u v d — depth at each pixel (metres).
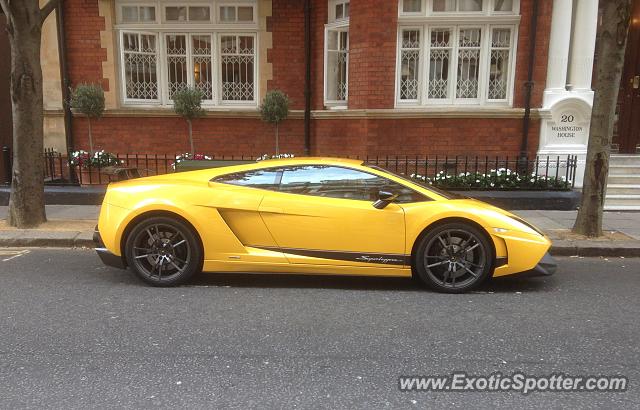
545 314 4.58
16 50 7.16
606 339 4.04
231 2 10.62
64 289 5.16
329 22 10.39
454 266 5.11
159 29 10.66
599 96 6.97
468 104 10.12
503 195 9.32
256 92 10.92
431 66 10.07
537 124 9.94
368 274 5.13
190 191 5.14
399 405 3.05
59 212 8.88
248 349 3.79
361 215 5.04
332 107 10.58
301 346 3.85
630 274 5.98
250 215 5.10
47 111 10.52
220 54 10.84
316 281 5.50
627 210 9.26
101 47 10.48
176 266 5.22
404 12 9.79
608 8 6.70
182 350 3.76
